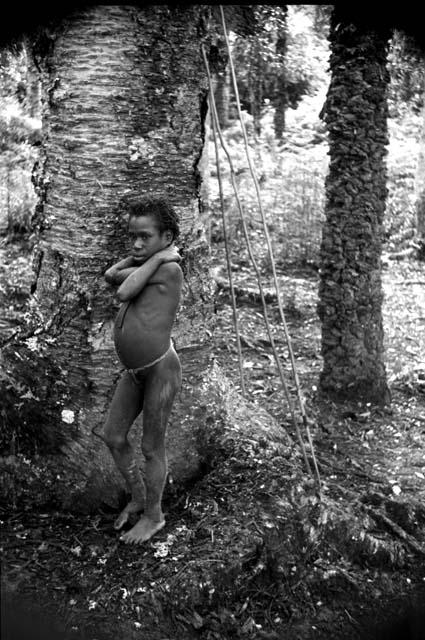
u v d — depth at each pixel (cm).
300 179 1179
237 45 832
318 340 769
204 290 415
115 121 371
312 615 357
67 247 383
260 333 774
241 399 479
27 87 914
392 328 812
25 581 328
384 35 548
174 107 383
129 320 318
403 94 902
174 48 377
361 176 566
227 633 334
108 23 362
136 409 336
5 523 367
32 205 999
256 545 359
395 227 1195
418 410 605
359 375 592
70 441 386
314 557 380
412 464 509
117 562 344
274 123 1187
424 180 1125
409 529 435
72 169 376
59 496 383
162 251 319
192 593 334
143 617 323
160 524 356
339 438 545
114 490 382
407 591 385
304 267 1045
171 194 390
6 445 388
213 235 1072
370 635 355
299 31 1062
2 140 997
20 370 391
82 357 384
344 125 559
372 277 586
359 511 418
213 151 1205
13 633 310
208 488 394
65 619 316
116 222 378
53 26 370
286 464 414
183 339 406
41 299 401
